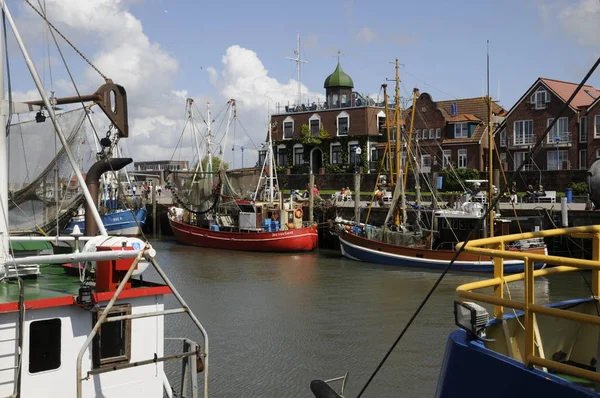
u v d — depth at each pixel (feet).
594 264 16.96
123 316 27.25
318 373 57.52
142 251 27.76
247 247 156.25
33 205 46.29
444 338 68.33
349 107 254.88
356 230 140.97
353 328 73.51
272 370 58.29
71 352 28.63
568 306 25.08
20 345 26.84
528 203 145.38
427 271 120.26
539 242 110.01
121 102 39.24
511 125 215.72
